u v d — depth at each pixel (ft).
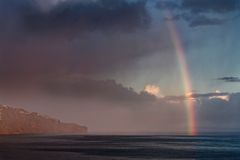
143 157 539.29
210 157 548.72
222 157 548.31
